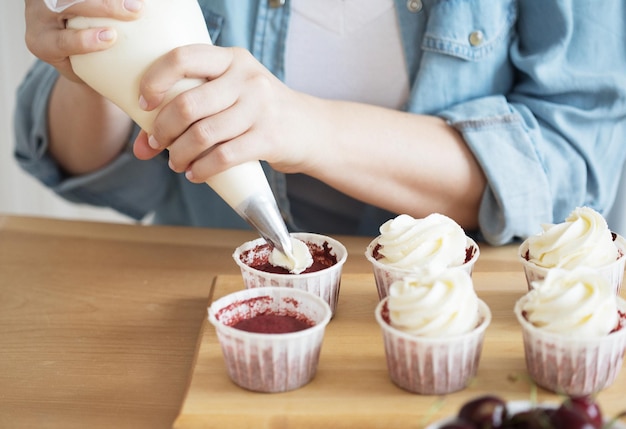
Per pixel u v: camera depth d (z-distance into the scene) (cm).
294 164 108
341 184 117
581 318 84
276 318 92
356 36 131
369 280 114
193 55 89
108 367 96
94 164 147
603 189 132
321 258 108
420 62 131
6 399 89
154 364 96
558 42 127
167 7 91
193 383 88
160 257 126
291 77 133
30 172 149
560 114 127
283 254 99
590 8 126
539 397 85
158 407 88
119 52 90
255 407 83
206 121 92
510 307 105
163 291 114
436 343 82
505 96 135
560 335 83
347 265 121
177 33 91
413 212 124
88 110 137
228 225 151
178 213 159
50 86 141
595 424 68
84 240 131
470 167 122
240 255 106
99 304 111
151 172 149
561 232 104
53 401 89
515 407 71
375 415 81
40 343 101
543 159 124
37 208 229
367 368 91
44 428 84
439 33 127
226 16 131
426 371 84
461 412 68
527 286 110
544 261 104
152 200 154
